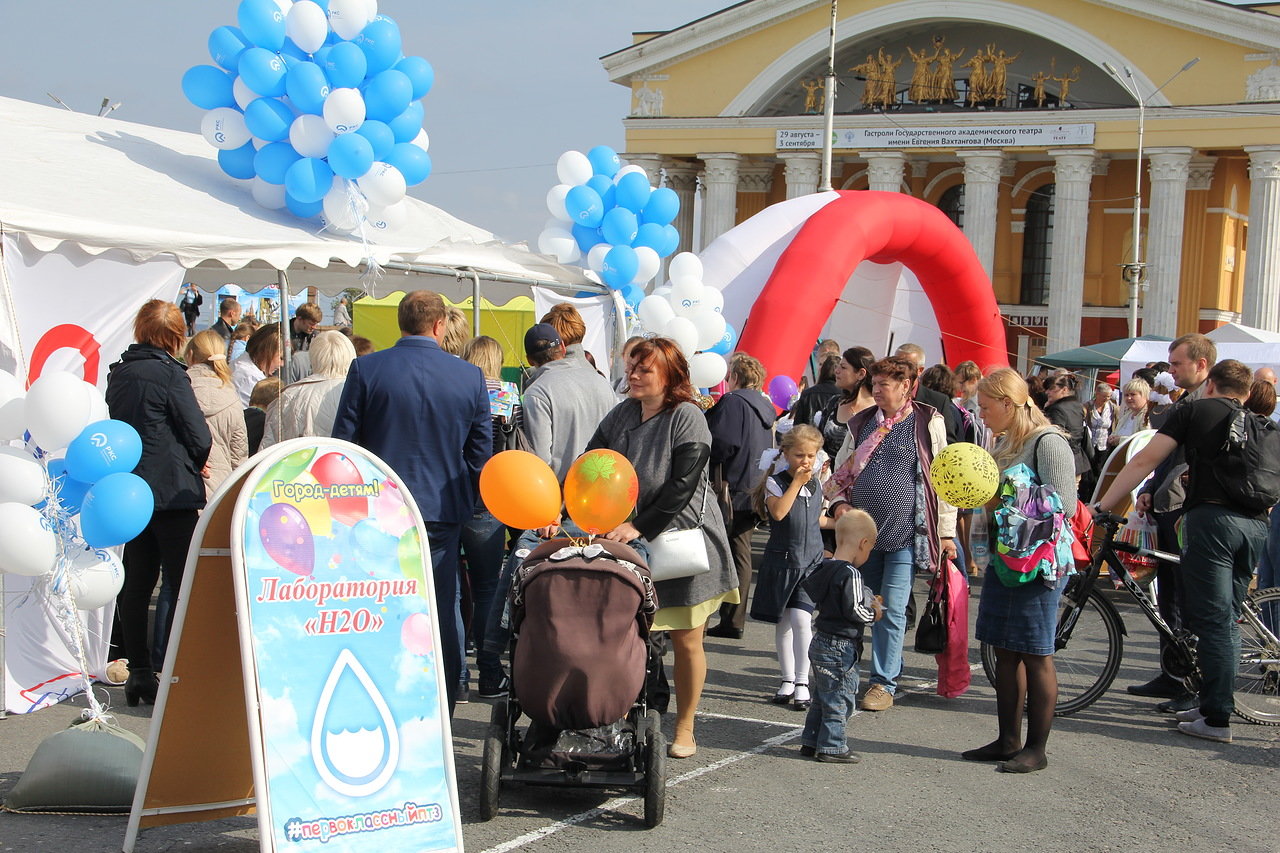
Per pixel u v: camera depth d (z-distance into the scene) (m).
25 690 6.17
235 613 4.26
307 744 3.95
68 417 4.76
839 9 43.69
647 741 4.78
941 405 8.75
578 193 10.95
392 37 8.73
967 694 7.19
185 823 4.46
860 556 5.81
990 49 43.12
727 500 8.34
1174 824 5.06
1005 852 4.67
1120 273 44.47
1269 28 38.16
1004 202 46.25
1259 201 39.00
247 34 8.41
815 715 5.80
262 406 8.16
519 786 5.23
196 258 7.18
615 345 11.12
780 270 12.30
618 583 4.66
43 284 6.50
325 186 8.45
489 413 5.63
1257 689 6.71
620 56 46.41
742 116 45.16
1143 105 38.84
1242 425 6.16
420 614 4.28
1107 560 6.72
